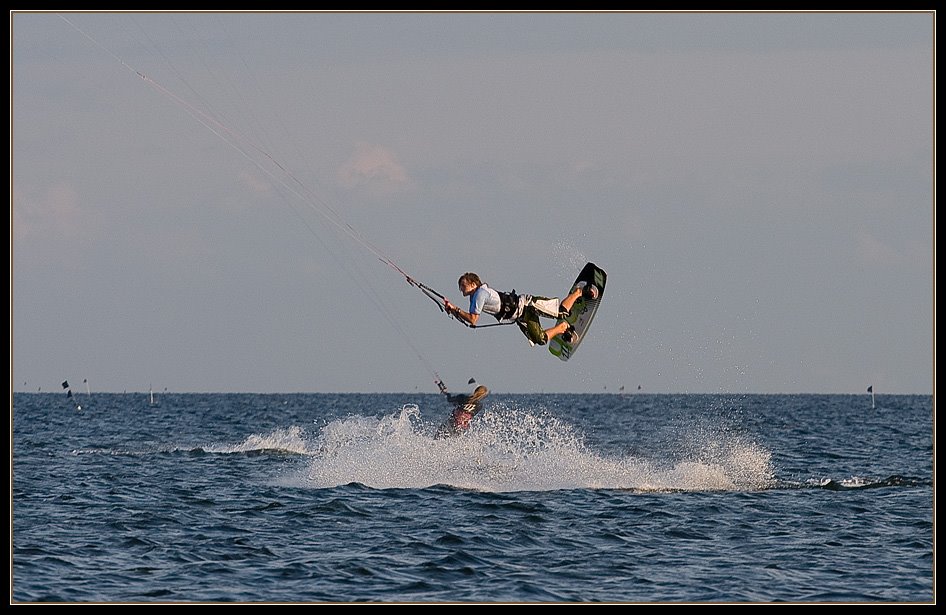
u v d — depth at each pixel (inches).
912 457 6136.8
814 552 2844.5
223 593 2411.4
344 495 3703.3
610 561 2726.4
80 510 3417.8
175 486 4023.1
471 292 3068.4
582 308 3275.1
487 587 2471.7
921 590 2476.6
